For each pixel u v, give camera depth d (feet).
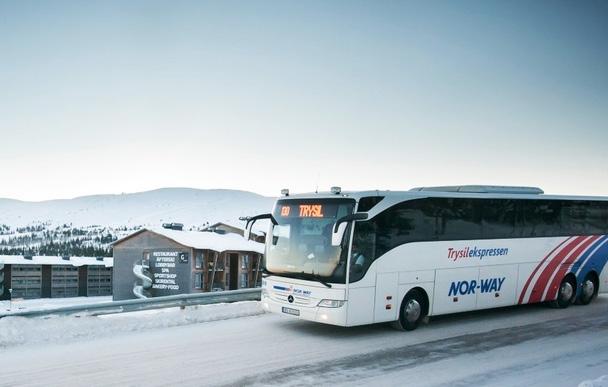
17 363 27.91
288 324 39.73
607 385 23.65
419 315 38.17
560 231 48.32
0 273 165.78
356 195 34.83
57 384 24.36
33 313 35.09
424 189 45.19
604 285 52.11
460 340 34.76
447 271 39.60
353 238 34.12
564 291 48.70
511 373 27.02
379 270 35.35
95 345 32.19
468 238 41.19
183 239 142.41
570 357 30.42
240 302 47.26
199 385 24.48
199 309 42.75
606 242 52.13
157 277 144.87
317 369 27.45
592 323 41.32
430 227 38.75
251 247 151.02
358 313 34.06
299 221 36.96
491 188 45.55
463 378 26.05
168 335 35.47
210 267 144.77
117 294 150.71
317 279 34.50
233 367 27.58
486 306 42.29
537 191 48.55
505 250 43.80
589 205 50.93
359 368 27.71
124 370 26.76
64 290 180.14
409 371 27.25
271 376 26.05
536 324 40.83
